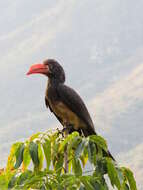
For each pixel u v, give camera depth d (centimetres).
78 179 737
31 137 806
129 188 784
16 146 789
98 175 769
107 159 774
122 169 777
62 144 785
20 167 802
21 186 740
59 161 823
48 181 748
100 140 773
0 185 659
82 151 765
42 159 800
